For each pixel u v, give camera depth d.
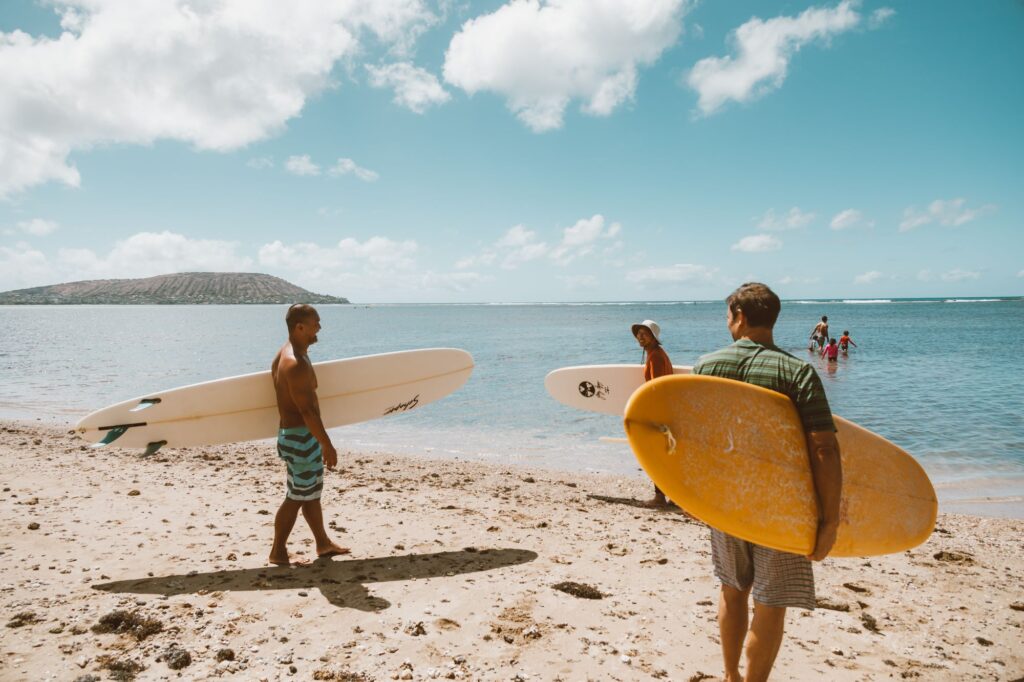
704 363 2.39
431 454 8.60
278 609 3.12
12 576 3.44
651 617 3.25
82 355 26.02
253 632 2.86
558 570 3.91
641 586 3.70
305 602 3.23
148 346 32.44
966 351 24.70
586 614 3.25
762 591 2.14
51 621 2.90
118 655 2.59
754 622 2.15
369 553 4.10
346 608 3.17
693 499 2.15
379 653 2.70
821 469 2.01
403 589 3.46
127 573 3.58
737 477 2.14
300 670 2.53
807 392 2.08
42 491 5.60
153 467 7.27
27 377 17.70
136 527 4.52
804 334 38.88
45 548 3.96
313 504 3.91
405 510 5.38
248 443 9.35
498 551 4.26
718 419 2.18
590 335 39.34
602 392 7.29
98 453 8.05
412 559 4.00
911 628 3.33
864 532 2.70
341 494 5.95
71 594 3.23
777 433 2.13
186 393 4.53
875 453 2.84
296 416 3.68
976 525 5.57
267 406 4.61
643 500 6.17
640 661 2.76
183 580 3.49
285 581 3.52
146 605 3.10
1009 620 3.46
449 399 13.53
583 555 4.26
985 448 8.64
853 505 2.71
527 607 3.29
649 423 2.17
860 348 26.56
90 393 14.68
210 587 3.39
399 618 3.07
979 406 11.92
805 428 2.08
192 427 4.54
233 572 3.64
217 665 2.54
